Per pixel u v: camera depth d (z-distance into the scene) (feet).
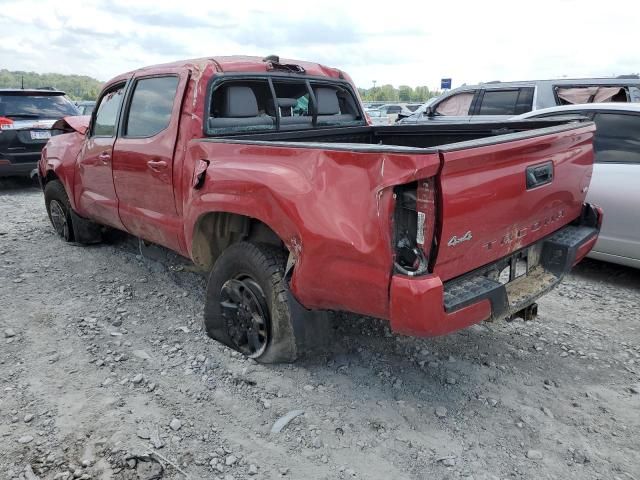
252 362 11.34
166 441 9.04
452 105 33.09
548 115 18.65
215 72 12.47
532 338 12.82
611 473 8.43
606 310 14.52
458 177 8.14
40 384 10.69
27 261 17.94
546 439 9.20
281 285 10.34
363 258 8.34
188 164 12.09
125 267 17.29
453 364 11.55
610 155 16.28
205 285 15.79
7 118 29.71
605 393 10.57
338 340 12.41
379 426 9.46
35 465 8.49
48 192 19.98
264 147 10.10
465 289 8.91
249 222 11.34
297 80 14.57
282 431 9.32
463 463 8.59
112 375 10.99
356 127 15.79
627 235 15.69
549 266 11.26
